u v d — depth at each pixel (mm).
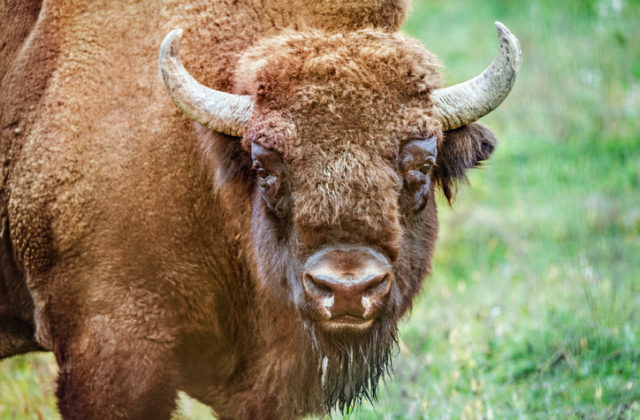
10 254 19125
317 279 14664
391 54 15617
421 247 16797
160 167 17281
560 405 22094
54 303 18016
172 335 17641
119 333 17391
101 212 17375
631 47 47406
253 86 15898
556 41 48531
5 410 23656
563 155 39938
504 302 28516
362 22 17141
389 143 15078
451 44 55875
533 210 35719
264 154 15320
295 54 15695
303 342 17609
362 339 15797
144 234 17344
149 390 17547
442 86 16328
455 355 24328
